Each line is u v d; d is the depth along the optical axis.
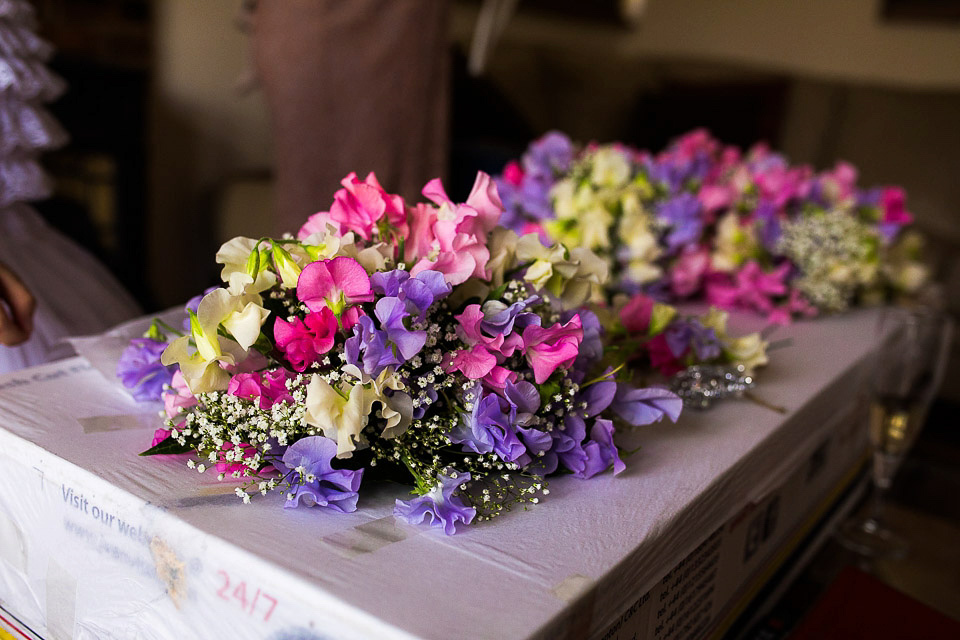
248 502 0.56
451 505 0.56
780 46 3.79
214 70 2.44
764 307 1.31
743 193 1.46
